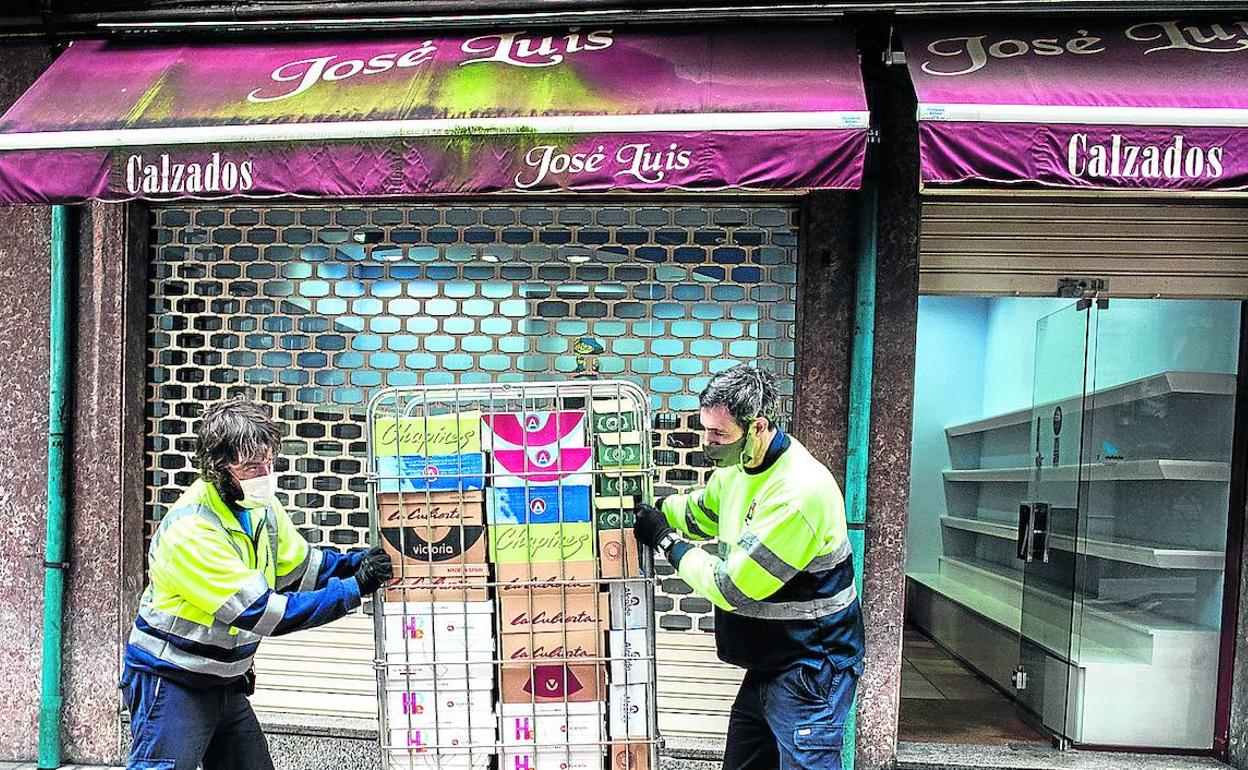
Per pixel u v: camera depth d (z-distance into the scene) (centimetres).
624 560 263
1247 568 411
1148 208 411
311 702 430
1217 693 422
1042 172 309
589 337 417
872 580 394
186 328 438
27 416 436
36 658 436
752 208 409
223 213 436
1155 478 438
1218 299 413
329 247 429
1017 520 594
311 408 430
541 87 355
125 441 430
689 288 412
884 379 394
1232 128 305
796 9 382
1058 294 418
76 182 351
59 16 418
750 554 257
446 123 332
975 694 520
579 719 266
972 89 326
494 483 262
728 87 345
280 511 291
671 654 412
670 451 413
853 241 394
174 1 419
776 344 409
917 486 752
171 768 265
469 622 264
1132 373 445
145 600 275
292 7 407
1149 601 433
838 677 274
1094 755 416
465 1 401
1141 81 332
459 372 423
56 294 425
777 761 296
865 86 387
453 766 268
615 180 325
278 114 352
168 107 365
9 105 436
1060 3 369
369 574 258
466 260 422
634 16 392
